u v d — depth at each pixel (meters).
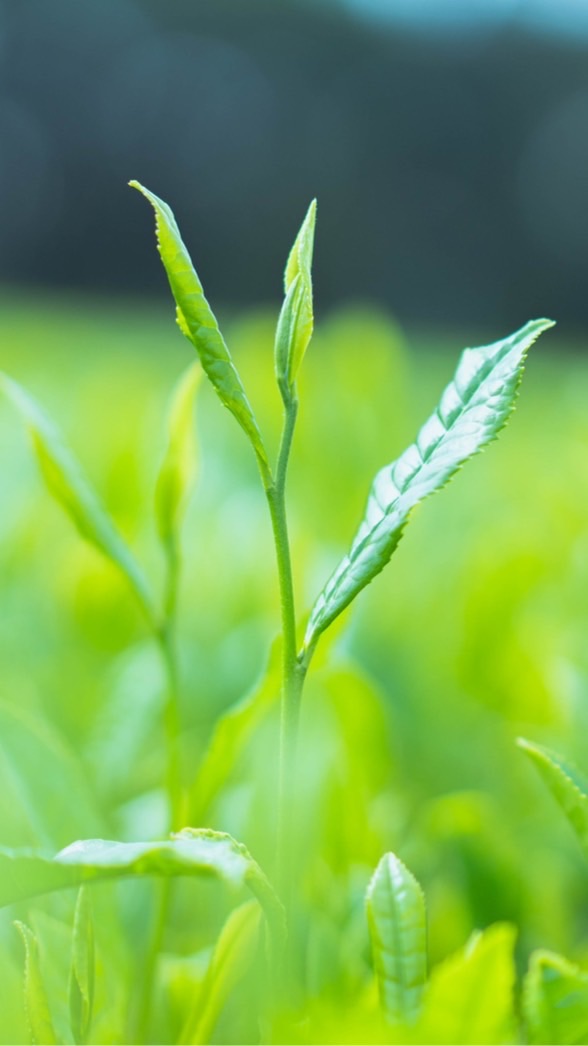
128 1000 0.36
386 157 10.18
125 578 0.38
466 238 10.00
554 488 0.90
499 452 1.51
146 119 10.56
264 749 0.43
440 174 10.12
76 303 8.87
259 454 0.31
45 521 0.91
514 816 0.57
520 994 0.38
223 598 0.79
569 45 10.05
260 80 10.59
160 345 3.66
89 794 0.37
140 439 0.98
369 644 0.70
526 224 9.88
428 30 10.36
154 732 0.62
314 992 0.36
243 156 10.42
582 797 0.32
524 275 9.91
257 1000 0.36
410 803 0.60
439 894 0.44
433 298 10.00
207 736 0.61
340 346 1.23
